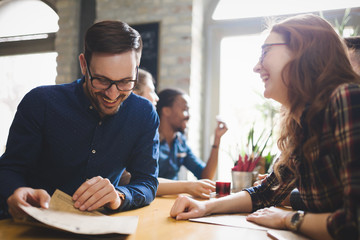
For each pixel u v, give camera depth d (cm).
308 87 85
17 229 78
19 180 97
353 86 74
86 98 115
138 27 327
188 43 309
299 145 92
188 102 243
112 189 96
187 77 307
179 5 314
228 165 329
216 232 80
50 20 408
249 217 95
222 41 348
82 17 367
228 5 345
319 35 87
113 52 96
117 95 102
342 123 70
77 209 87
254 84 330
